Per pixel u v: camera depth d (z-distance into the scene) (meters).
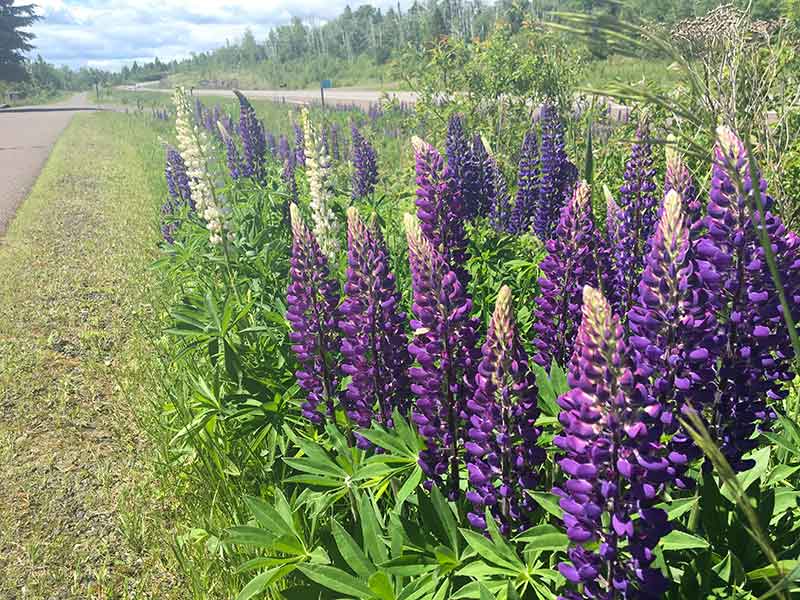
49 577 4.43
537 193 7.29
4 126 45.00
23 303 9.51
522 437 2.75
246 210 8.41
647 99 1.99
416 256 3.07
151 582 4.31
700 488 2.92
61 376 7.21
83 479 5.43
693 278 2.51
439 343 3.10
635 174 4.71
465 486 3.44
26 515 5.05
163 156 24.33
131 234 13.09
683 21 4.29
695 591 2.68
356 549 3.08
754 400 2.86
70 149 29.16
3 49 76.44
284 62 137.62
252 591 3.16
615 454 2.15
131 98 85.44
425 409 3.24
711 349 2.67
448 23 84.62
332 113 27.95
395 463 3.41
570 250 3.76
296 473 4.36
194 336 4.88
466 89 13.62
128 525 4.74
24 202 17.05
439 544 3.07
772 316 2.70
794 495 3.02
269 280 6.46
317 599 3.25
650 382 2.68
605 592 2.37
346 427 4.07
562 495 2.35
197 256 7.82
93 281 10.34
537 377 3.39
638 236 4.59
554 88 10.48
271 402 4.44
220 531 4.18
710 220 2.73
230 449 4.75
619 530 2.17
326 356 4.06
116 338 8.18
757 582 2.74
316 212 6.09
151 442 5.84
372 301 3.61
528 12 10.80
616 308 4.02
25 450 5.88
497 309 2.63
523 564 2.79
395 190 11.40
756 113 4.80
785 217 4.95
